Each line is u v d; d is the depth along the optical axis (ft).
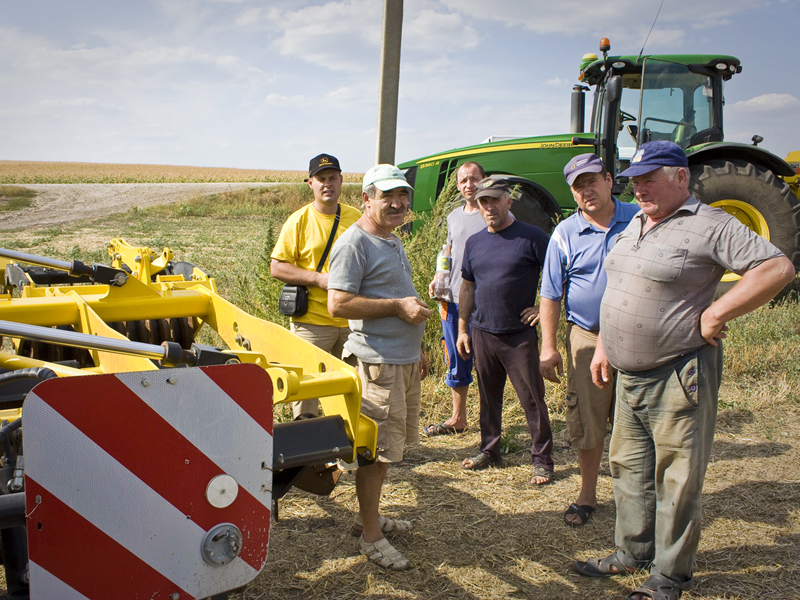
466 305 13.51
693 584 9.18
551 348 11.24
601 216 10.68
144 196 92.84
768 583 9.20
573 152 25.94
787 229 24.58
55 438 5.30
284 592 9.00
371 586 9.12
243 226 65.57
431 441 14.65
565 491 12.24
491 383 12.85
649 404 8.57
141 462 5.70
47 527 5.35
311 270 12.34
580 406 10.91
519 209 24.62
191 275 15.39
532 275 12.23
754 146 24.68
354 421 7.82
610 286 8.95
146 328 13.89
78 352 13.16
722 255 7.82
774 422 15.51
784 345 20.97
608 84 23.38
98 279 11.41
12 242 48.62
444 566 9.71
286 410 14.84
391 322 9.62
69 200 88.22
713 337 7.97
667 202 8.26
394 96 20.01
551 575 9.55
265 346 10.32
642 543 9.37
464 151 27.48
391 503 11.71
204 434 5.98
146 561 5.83
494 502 11.78
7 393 8.71
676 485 8.41
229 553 6.21
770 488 12.12
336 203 12.59
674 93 25.02
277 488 7.48
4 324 6.30
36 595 5.38
